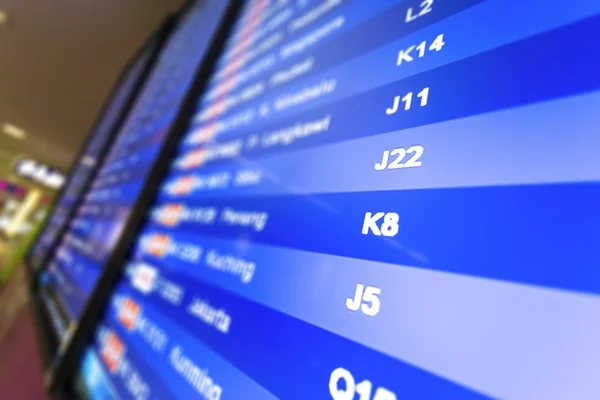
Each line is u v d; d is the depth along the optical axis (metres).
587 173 0.25
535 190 0.27
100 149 2.07
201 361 0.50
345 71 0.55
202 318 0.54
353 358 0.33
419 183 0.36
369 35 0.54
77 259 1.33
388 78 0.47
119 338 0.75
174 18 1.91
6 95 3.64
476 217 0.30
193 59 1.25
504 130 0.31
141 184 1.07
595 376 0.20
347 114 0.50
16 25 2.50
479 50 0.37
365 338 0.33
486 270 0.28
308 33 0.70
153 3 2.08
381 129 0.43
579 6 0.30
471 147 0.33
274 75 0.74
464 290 0.28
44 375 0.97
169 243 0.77
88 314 0.89
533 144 0.29
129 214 0.98
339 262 0.39
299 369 0.37
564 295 0.23
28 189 6.60
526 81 0.31
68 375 0.85
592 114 0.26
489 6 0.38
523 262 0.26
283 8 0.85
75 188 2.26
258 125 0.70
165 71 1.55
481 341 0.26
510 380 0.24
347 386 0.33
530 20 0.33
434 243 0.32
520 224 0.27
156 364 0.58
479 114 0.34
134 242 0.93
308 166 0.52
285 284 0.44
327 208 0.45
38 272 1.86
